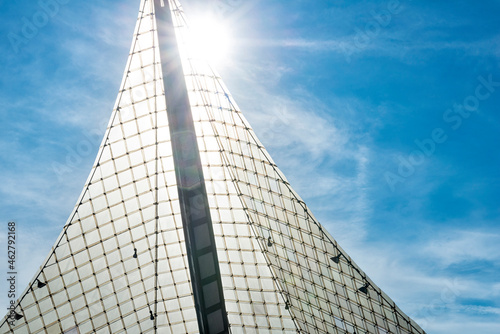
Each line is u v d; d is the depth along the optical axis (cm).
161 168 4278
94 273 4262
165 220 4353
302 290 4200
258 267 4300
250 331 4347
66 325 4275
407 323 3853
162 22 3906
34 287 4069
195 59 4047
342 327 4081
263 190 4100
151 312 4438
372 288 3869
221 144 4141
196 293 3409
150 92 4156
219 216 4172
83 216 4162
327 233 3909
